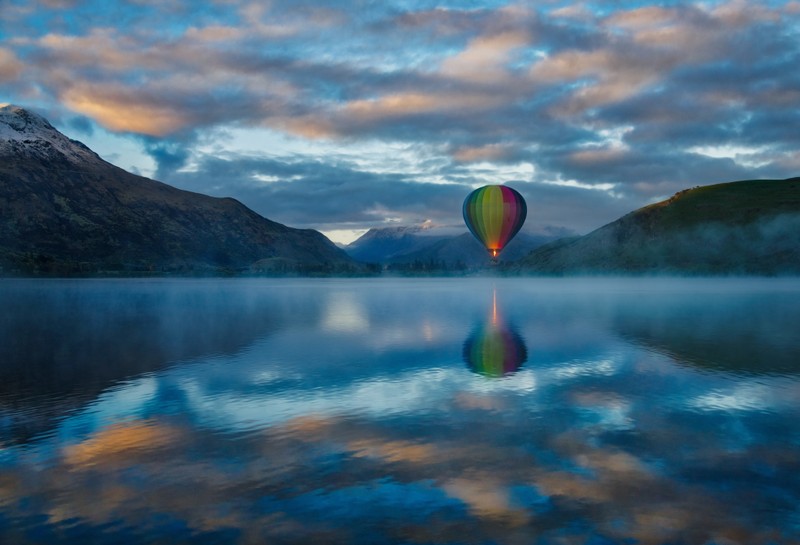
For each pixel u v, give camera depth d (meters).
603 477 8.91
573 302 57.69
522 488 8.52
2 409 13.69
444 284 147.25
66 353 23.34
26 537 7.10
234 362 20.73
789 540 6.84
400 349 23.98
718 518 7.44
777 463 9.50
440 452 10.20
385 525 7.36
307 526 7.35
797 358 20.78
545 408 13.41
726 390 15.30
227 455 10.17
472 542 6.88
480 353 22.58
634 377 17.27
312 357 21.88
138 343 26.72
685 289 86.75
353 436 11.27
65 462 9.87
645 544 6.77
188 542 6.95
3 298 72.62
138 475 9.21
